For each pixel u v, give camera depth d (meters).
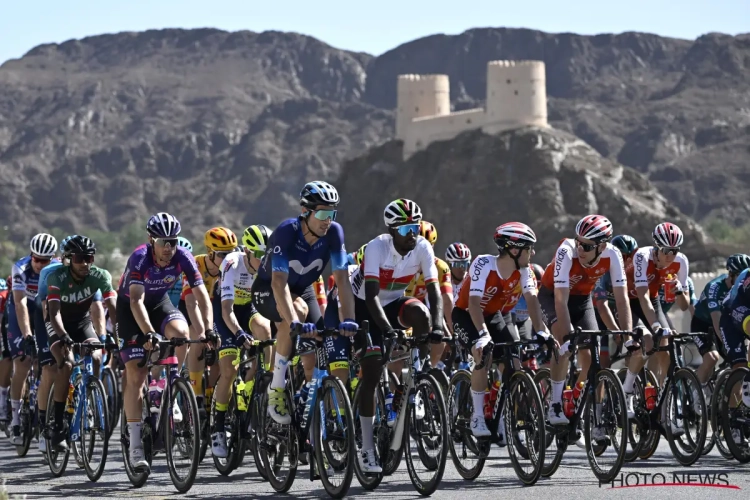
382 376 14.82
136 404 16.25
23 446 22.30
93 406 17.39
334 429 14.38
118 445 24.94
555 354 15.70
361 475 14.79
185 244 20.95
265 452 15.81
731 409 18.11
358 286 15.72
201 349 18.27
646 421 17.88
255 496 15.10
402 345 14.50
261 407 15.89
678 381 17.69
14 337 22.17
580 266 17.78
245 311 18.53
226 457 17.44
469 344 17.31
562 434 16.14
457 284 23.38
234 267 18.14
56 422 18.16
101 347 17.05
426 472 14.50
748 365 18.25
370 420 14.43
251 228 17.95
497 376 17.48
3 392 23.78
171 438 15.93
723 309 19.31
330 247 14.79
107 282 18.77
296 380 15.60
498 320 17.33
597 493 14.55
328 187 14.51
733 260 19.88
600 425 15.80
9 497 14.84
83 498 15.18
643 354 16.52
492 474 17.31
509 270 16.56
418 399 14.56
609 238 17.53
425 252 15.10
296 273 15.02
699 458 19.03
